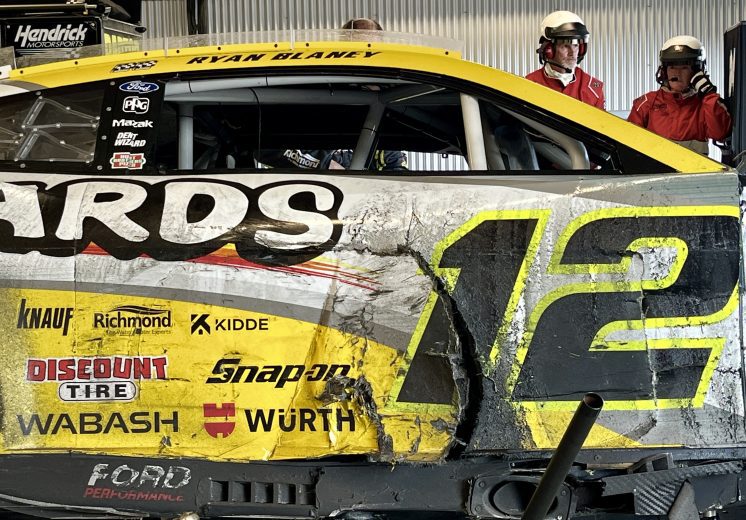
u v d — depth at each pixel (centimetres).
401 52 269
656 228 240
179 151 280
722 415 239
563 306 239
